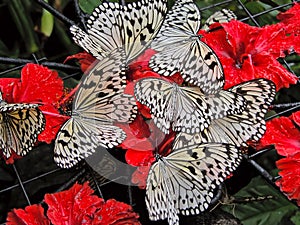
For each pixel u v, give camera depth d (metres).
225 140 0.62
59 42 1.10
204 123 0.60
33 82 0.69
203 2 1.00
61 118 0.67
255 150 0.74
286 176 0.65
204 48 0.61
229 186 0.78
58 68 0.77
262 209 0.90
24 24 1.01
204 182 0.60
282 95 0.96
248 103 0.63
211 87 0.60
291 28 0.75
